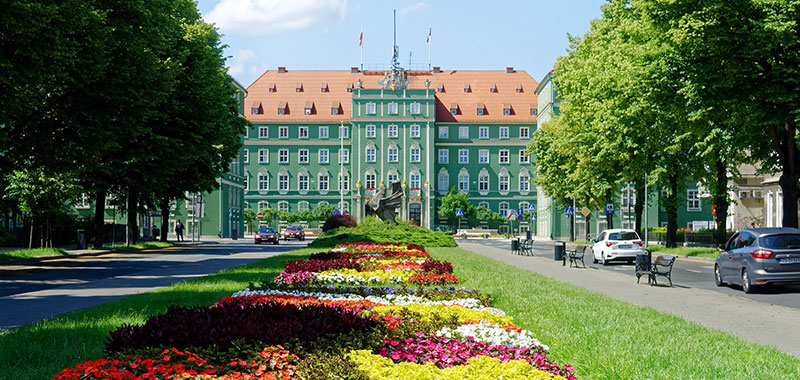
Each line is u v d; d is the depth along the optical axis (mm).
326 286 17328
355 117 106500
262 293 15328
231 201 93562
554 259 37594
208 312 8727
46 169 29312
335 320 8633
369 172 106125
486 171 109625
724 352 9609
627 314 13617
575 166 54281
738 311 15484
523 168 109312
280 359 7156
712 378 8039
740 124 28375
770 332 12352
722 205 40562
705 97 27031
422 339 8969
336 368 6922
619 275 26891
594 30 46719
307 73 114312
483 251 48094
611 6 43156
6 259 31391
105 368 6715
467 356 7984
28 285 19844
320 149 110000
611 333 11109
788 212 28969
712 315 14695
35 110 27234
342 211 108938
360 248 34719
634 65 30625
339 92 111750
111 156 39812
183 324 7797
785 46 25656
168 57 40188
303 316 8773
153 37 29688
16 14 21453
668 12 28047
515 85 113188
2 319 12633
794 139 28641
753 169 64625
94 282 20750
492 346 8469
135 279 21875
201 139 42938
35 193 35188
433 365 7438
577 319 12781
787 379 8016
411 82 111375
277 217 104688
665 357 9148
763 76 26625
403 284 19891
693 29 26078
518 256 41656
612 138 40344
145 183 41281
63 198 36250
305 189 109688
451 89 112438
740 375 8156
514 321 12484
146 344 7438
